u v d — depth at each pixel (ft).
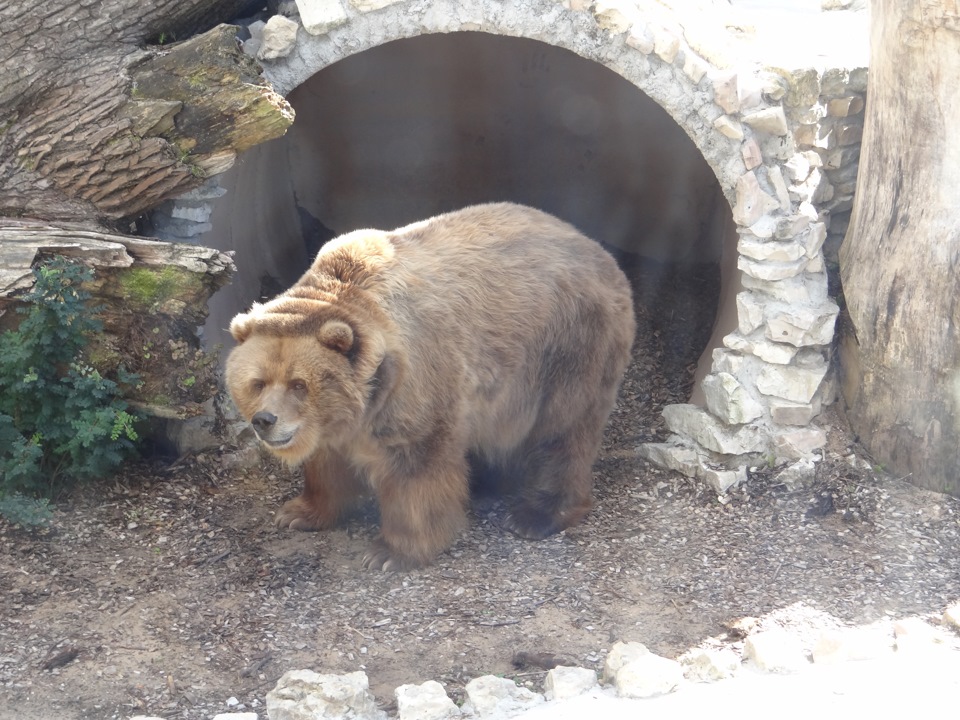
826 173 24.95
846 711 13.85
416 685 15.84
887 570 20.08
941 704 14.02
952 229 21.52
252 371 17.87
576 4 22.66
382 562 20.02
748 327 23.75
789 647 16.21
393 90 36.29
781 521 22.09
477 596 19.26
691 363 30.27
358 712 14.94
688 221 36.37
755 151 23.09
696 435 24.30
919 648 16.57
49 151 21.09
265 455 23.84
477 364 20.24
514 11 22.74
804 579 19.83
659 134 36.17
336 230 37.81
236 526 21.49
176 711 15.66
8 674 16.16
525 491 23.18
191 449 23.70
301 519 21.52
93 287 20.81
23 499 20.30
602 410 22.67
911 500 22.40
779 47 26.09
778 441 23.44
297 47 22.82
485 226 21.62
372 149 37.42
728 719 13.80
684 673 15.83
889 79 21.74
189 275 20.81
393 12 22.66
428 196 38.37
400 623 18.30
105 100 20.90
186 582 19.26
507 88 36.68
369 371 18.08
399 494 19.81
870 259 23.04
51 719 15.29
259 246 31.63
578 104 36.91
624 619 18.53
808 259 23.84
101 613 18.06
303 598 19.06
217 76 20.85
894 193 22.31
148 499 21.99
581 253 22.48
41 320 20.08
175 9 21.90
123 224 22.24
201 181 21.45
